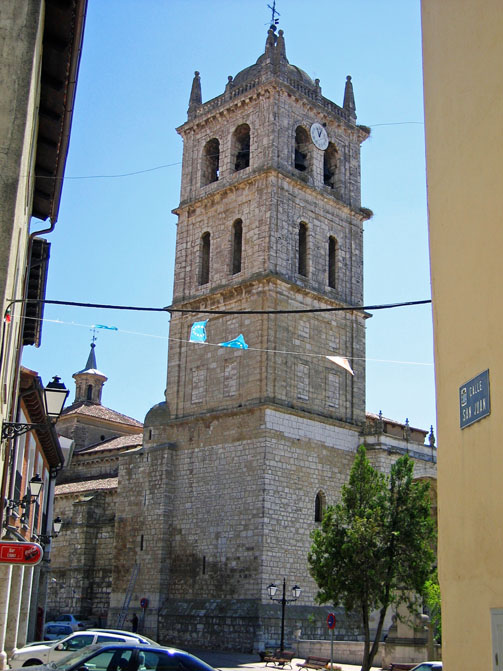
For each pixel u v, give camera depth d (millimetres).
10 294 16938
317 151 67812
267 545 54219
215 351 62312
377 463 61531
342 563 37438
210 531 57688
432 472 64938
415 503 37969
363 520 37219
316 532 38969
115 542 62969
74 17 17781
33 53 15359
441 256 12914
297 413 58656
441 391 12641
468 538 11344
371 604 37062
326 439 60656
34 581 44938
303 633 53500
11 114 15070
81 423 96312
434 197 13352
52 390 23828
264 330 59062
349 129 71500
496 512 10523
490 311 11047
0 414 18625
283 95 65750
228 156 67500
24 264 23609
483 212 11438
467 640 11203
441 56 13414
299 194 64938
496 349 10805
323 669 41688
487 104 11539
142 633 58031
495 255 10977
